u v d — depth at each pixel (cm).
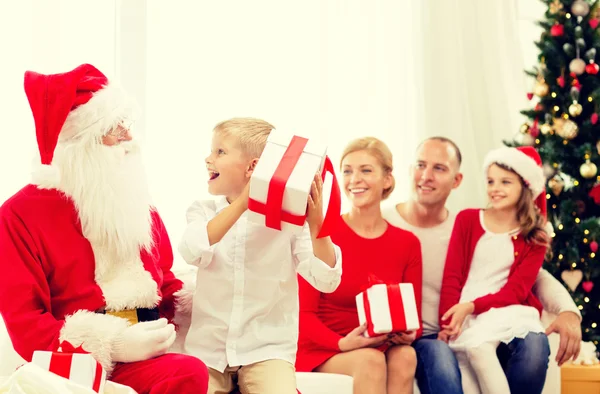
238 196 206
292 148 183
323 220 185
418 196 299
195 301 204
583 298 337
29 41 304
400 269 273
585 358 319
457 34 363
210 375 195
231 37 338
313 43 347
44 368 164
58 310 189
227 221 192
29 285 182
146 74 327
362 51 355
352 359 240
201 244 194
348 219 279
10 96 299
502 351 275
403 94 359
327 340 250
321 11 349
